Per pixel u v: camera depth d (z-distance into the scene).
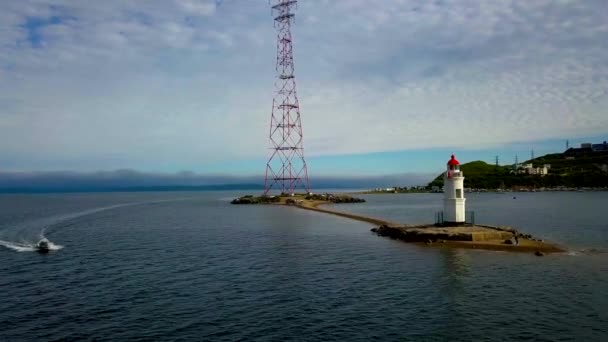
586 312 30.75
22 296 35.31
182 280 40.25
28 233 79.50
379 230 76.38
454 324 28.67
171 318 30.00
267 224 95.12
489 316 30.08
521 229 80.12
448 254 52.56
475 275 41.66
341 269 44.75
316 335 26.98
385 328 28.05
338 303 33.03
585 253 52.47
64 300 34.16
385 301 33.50
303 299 34.06
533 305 32.34
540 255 51.00
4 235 76.75
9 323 29.28
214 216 122.00
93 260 50.28
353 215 115.31
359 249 57.41
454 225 68.44
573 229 79.81
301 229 83.88
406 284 38.50
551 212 125.31
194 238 70.06
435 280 39.88
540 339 26.20
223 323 29.05
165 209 161.88
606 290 36.09
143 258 51.34
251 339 26.44
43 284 39.09
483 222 95.00
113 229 86.06
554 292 35.62
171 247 60.03
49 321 29.61
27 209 158.62
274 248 58.75
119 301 33.81
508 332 27.30
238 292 36.12
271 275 42.12
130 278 41.19
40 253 55.59
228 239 68.44
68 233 79.06
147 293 35.97
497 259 49.16
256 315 30.48
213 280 40.19
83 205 193.38
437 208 160.62
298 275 42.12
